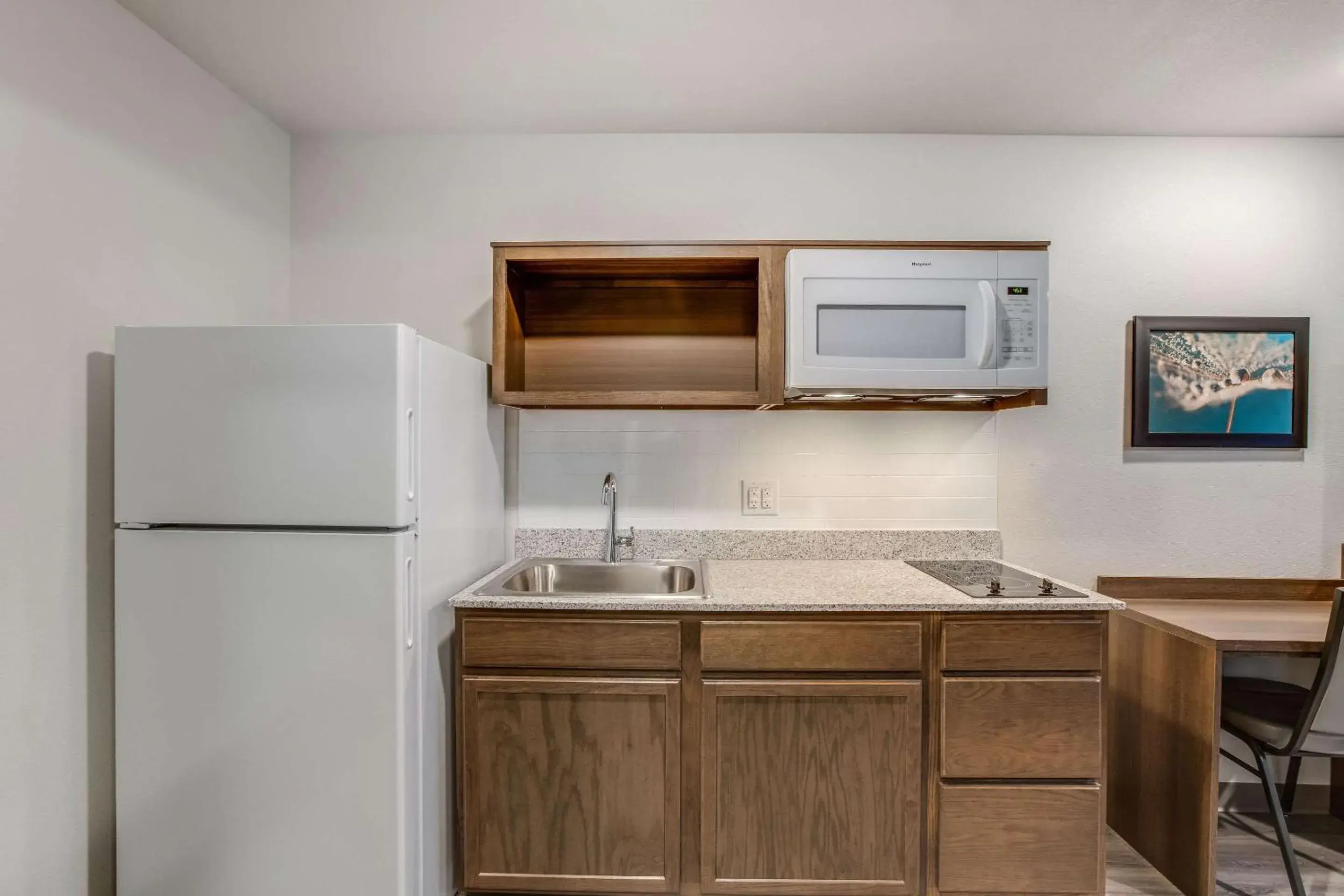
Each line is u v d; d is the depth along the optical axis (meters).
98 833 1.71
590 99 2.21
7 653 1.51
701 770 1.87
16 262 1.52
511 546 2.46
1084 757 1.84
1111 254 2.43
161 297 1.90
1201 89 2.11
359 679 1.63
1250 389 2.38
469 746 1.87
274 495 1.63
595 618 1.87
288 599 1.64
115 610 1.71
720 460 2.45
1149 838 2.14
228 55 1.97
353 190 2.47
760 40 1.88
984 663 1.85
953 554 2.43
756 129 2.40
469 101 2.23
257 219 2.30
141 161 1.83
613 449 2.45
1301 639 1.86
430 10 1.75
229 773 1.66
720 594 1.94
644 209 2.45
